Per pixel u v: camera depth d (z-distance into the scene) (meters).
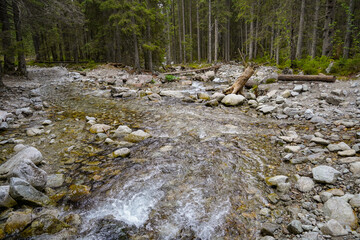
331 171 3.82
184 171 4.58
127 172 4.60
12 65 18.53
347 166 4.07
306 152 4.92
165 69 27.58
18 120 8.05
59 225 3.09
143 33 22.34
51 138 6.43
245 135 6.42
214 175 4.39
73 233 3.02
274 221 3.12
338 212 2.97
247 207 3.45
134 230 3.11
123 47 29.95
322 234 2.73
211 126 7.32
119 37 26.91
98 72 22.23
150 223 3.23
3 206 3.28
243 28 42.44
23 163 3.73
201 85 16.94
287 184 3.77
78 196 3.84
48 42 29.58
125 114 9.06
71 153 5.48
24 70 18.12
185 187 4.04
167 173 4.52
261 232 2.95
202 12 41.06
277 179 3.93
